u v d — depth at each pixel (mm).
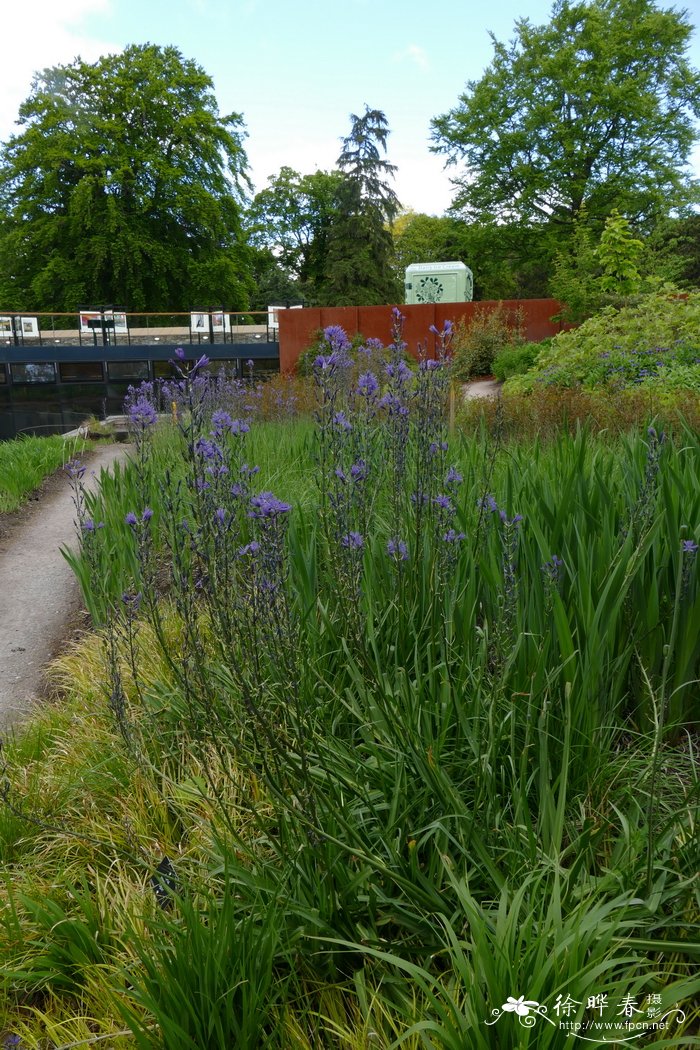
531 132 32500
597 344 11531
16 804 2809
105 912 2195
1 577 6633
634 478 3455
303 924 1950
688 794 2221
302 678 2695
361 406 3539
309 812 1955
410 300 26922
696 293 12789
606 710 2670
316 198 51906
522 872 1960
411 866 1971
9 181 36031
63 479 10992
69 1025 1945
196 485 2105
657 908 1855
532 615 2723
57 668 4477
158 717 3182
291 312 23969
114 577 4648
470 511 3443
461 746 2488
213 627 2209
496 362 18266
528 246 34188
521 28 32688
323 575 3285
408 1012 1699
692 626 2662
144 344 26859
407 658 2758
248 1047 1656
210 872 2150
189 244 38719
